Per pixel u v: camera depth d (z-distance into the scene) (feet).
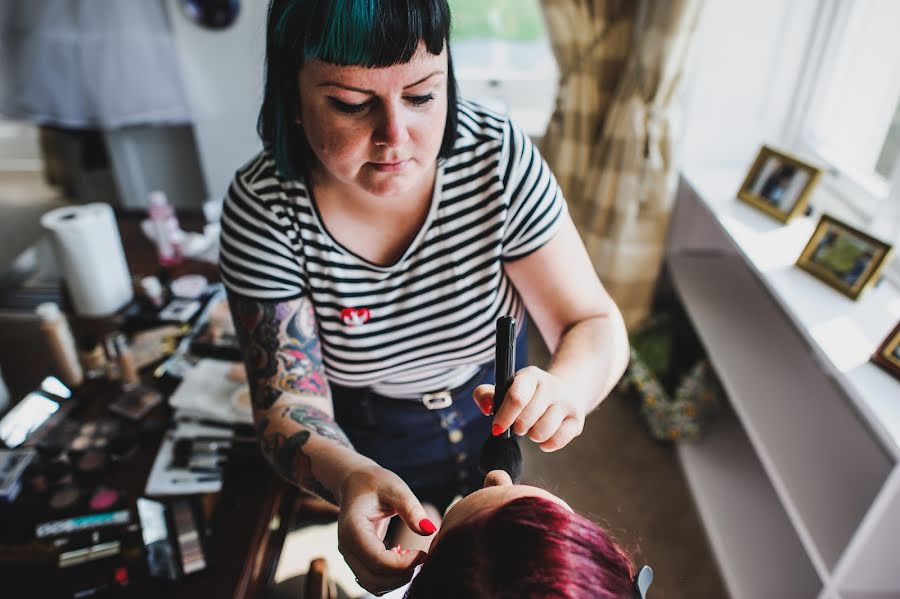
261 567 3.32
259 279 2.36
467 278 2.51
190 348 4.22
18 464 3.58
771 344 5.60
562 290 2.56
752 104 6.26
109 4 7.13
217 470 3.50
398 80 1.79
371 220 2.32
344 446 2.21
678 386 6.38
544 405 1.90
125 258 5.42
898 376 3.67
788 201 5.26
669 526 5.55
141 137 8.57
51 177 10.30
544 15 5.80
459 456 3.23
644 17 5.30
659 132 5.69
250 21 7.39
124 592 3.02
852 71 5.62
